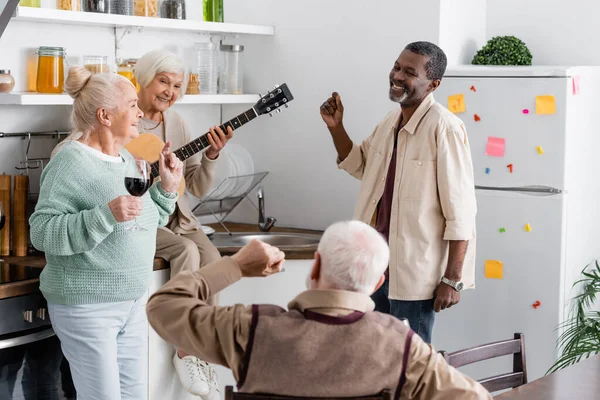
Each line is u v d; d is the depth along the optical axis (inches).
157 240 133.5
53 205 105.9
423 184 123.4
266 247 75.7
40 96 129.0
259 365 69.6
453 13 157.8
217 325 70.6
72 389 125.6
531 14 169.6
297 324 69.6
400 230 124.8
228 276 75.4
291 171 170.7
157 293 74.3
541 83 144.6
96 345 110.3
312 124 167.0
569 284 149.9
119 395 113.4
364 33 159.3
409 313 125.4
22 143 140.1
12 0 121.6
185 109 169.2
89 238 104.0
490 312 152.7
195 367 135.9
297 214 170.9
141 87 135.9
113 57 152.6
